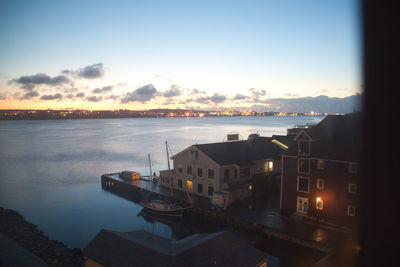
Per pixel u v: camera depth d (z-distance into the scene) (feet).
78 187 192.65
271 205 118.52
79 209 146.41
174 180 154.10
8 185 195.62
